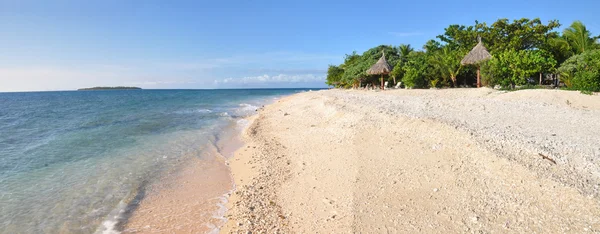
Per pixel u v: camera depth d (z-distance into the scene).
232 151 11.79
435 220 5.13
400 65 37.56
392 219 5.29
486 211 5.21
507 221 4.88
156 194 7.56
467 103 15.04
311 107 20.86
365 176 7.12
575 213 4.79
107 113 26.27
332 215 5.71
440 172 6.79
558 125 9.98
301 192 7.00
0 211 6.47
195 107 32.75
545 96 15.55
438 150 7.96
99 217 6.34
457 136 8.48
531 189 5.54
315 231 5.31
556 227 4.59
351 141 9.96
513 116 11.67
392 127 10.61
